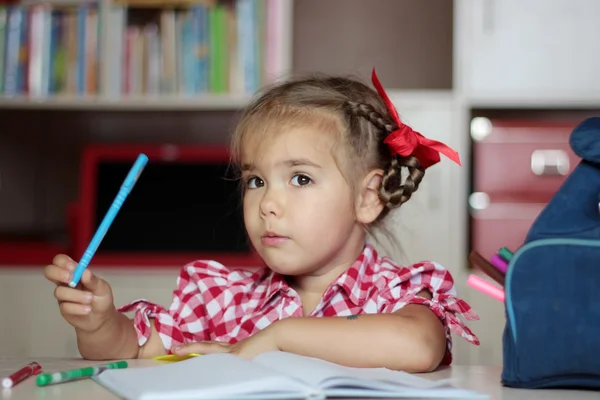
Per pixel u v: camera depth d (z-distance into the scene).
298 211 1.15
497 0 2.49
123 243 2.55
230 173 2.53
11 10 2.62
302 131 1.17
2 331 2.48
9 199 3.06
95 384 0.82
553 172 2.47
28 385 0.82
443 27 3.04
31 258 2.57
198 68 2.58
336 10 3.07
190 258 2.53
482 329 2.38
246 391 0.70
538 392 0.81
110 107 2.57
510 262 0.83
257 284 1.29
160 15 2.65
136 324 1.20
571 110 2.62
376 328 0.96
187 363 0.85
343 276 1.20
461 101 2.47
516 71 2.48
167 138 3.05
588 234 0.82
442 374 0.95
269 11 2.55
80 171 3.07
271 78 2.54
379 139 1.24
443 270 1.18
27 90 2.61
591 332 0.80
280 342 0.96
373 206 1.24
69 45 2.60
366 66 3.06
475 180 2.50
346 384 0.74
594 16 2.47
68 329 2.48
